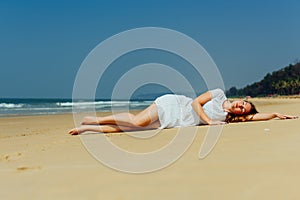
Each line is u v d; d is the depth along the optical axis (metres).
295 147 3.14
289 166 2.43
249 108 6.19
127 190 2.11
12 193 2.17
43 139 5.21
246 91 104.44
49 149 4.01
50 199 2.02
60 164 3.01
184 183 2.19
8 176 2.63
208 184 2.14
